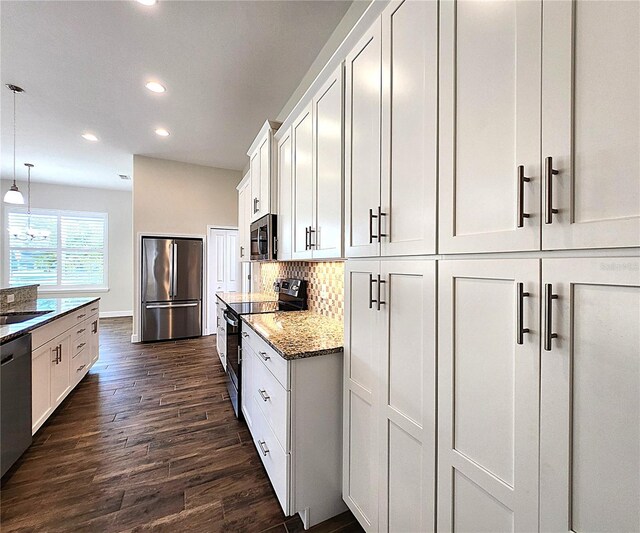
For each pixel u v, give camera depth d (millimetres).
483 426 799
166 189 5035
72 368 2879
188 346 4691
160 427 2355
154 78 2754
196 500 1627
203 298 5344
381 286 1199
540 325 664
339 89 1511
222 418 2498
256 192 3072
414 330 1031
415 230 1020
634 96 525
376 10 1229
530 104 680
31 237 6262
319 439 1489
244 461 1952
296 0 1931
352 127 1409
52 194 6543
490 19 778
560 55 625
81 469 1866
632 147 527
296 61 2527
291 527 1474
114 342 4902
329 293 2357
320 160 1707
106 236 6996
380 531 1199
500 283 755
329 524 1492
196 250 5250
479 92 805
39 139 4133
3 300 2904
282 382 1480
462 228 849
